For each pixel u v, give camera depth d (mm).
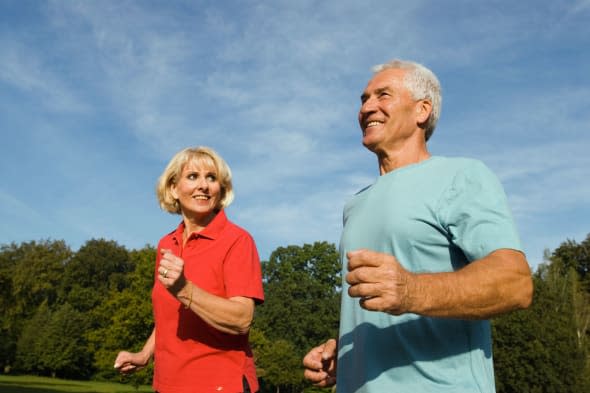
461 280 1654
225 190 3445
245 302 2988
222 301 2766
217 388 2914
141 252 36312
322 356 2596
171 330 3031
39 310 64500
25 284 66312
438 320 2002
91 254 73625
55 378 62625
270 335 56719
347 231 2479
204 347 2967
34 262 69688
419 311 1600
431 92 2557
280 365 51438
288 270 59969
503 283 1684
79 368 63000
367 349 2148
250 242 3250
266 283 61031
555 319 28156
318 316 56875
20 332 63156
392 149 2562
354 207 2625
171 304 3053
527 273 1754
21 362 61656
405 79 2547
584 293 44656
